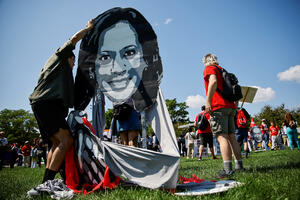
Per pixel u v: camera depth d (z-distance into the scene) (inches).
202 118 333.1
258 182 85.1
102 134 118.3
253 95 247.6
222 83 129.3
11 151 526.3
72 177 101.9
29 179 171.8
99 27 121.7
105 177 95.7
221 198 70.6
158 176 88.6
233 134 138.3
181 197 75.5
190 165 224.7
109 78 116.3
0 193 105.9
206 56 140.9
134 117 143.7
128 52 115.6
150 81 109.3
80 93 120.0
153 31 114.3
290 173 100.7
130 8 120.0
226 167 123.0
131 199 73.3
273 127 523.5
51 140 106.0
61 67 106.3
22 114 2701.8
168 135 100.3
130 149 94.6
